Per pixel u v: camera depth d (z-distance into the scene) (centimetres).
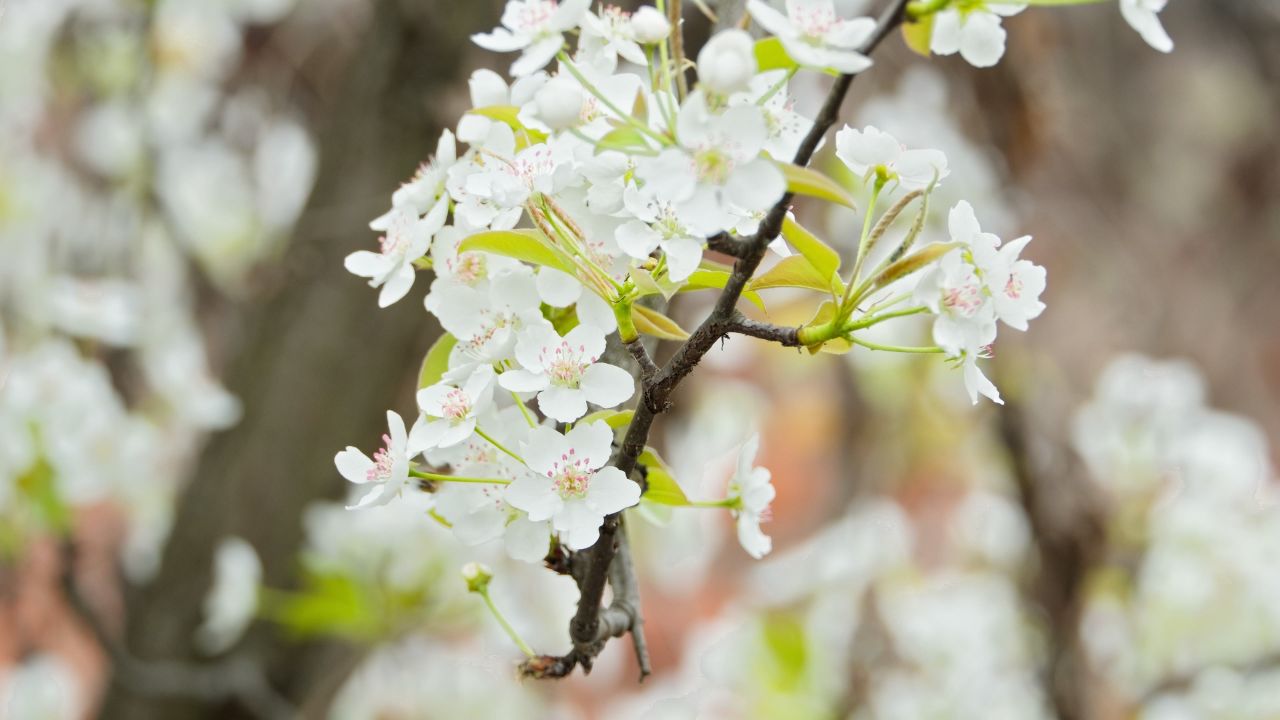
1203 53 373
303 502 207
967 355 132
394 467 133
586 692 313
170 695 202
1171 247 362
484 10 197
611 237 134
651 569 319
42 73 271
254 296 220
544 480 133
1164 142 363
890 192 136
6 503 195
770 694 267
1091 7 359
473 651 271
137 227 266
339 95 210
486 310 134
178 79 274
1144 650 257
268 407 209
